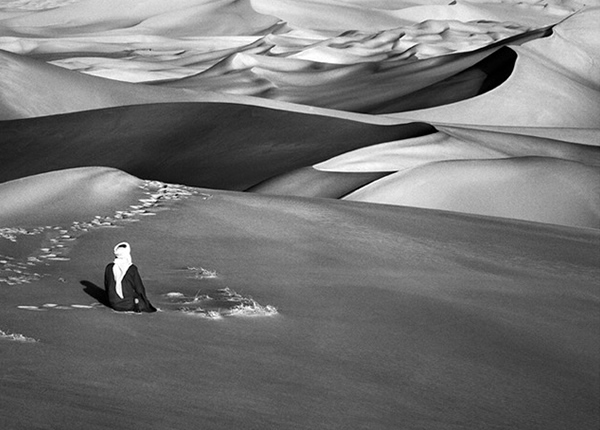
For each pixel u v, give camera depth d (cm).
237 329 1375
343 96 11194
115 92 7588
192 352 1199
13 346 1107
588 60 11762
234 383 1077
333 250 2172
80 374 1009
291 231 2323
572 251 2586
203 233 2197
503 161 5088
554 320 1753
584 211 4706
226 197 2725
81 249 1955
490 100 9756
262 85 11694
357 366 1262
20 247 1938
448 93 10438
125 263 1391
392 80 11938
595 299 1994
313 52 14175
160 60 15000
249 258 1983
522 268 2250
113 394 935
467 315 1689
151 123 6662
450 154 5584
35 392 888
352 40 16112
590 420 1174
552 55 11738
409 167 5309
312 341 1366
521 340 1572
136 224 2255
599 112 10056
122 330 1272
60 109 7206
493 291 1945
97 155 6062
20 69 7506
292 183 4881
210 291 1623
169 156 5972
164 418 862
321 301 1661
